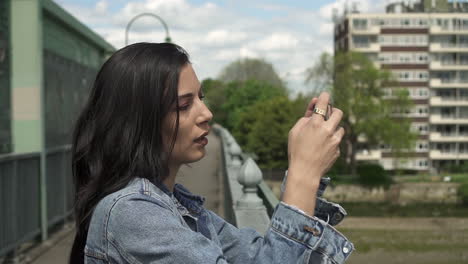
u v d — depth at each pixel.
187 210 1.02
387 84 47.28
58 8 6.29
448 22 69.75
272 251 0.85
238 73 87.81
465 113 70.06
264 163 48.03
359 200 48.19
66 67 7.01
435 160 71.06
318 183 0.88
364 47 70.06
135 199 0.86
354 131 47.06
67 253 5.48
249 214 3.42
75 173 0.98
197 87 0.97
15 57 5.79
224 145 13.66
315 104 0.95
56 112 6.56
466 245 9.65
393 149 48.94
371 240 11.48
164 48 0.96
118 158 0.92
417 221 32.84
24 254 5.38
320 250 0.86
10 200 4.91
